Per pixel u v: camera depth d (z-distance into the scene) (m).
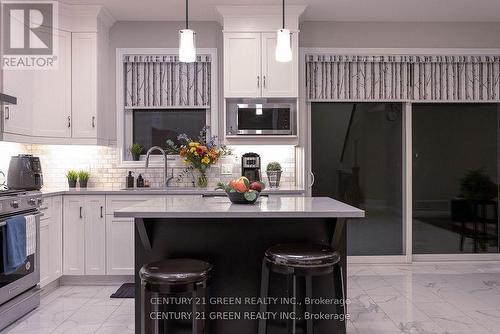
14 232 2.67
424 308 3.01
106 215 3.64
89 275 3.65
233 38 3.95
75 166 4.21
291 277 2.24
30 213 2.96
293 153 4.30
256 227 2.28
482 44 4.36
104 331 2.62
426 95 4.34
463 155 4.50
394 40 4.34
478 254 4.47
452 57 4.34
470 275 3.93
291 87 3.97
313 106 4.45
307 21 4.31
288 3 3.82
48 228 3.37
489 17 4.22
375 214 4.47
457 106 4.48
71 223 3.63
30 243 2.87
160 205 2.25
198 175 4.25
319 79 4.30
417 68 4.35
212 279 2.27
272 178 4.06
